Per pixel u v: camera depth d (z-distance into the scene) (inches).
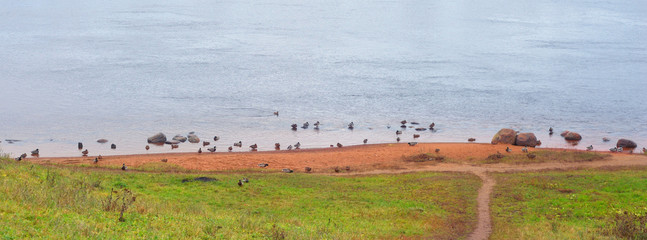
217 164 2640.3
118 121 3757.4
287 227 1216.2
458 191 1971.0
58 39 7755.9
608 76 5846.5
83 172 1838.1
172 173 2167.8
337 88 5009.8
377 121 3937.0
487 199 1852.9
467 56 7062.0
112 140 3292.3
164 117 3900.1
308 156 2908.5
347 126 3782.0
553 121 4050.2
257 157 2847.0
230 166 2608.3
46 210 951.6
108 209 1071.0
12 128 3486.7
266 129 3659.0
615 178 2121.1
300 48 7485.2
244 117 3956.7
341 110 4234.7
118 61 6117.1
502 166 2647.6
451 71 5979.3
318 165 2696.9
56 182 1366.9
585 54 7342.5
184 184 1872.5
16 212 892.6
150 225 987.3
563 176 2245.3
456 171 2511.1
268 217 1439.5
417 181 2198.6
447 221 1536.7
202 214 1278.3
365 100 4574.3
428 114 4178.2
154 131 3535.9
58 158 2731.3
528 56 7121.1
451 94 4859.7
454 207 1727.4
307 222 1402.6
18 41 7490.2
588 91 5103.3
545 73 5949.8
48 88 4717.0
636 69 6284.5
